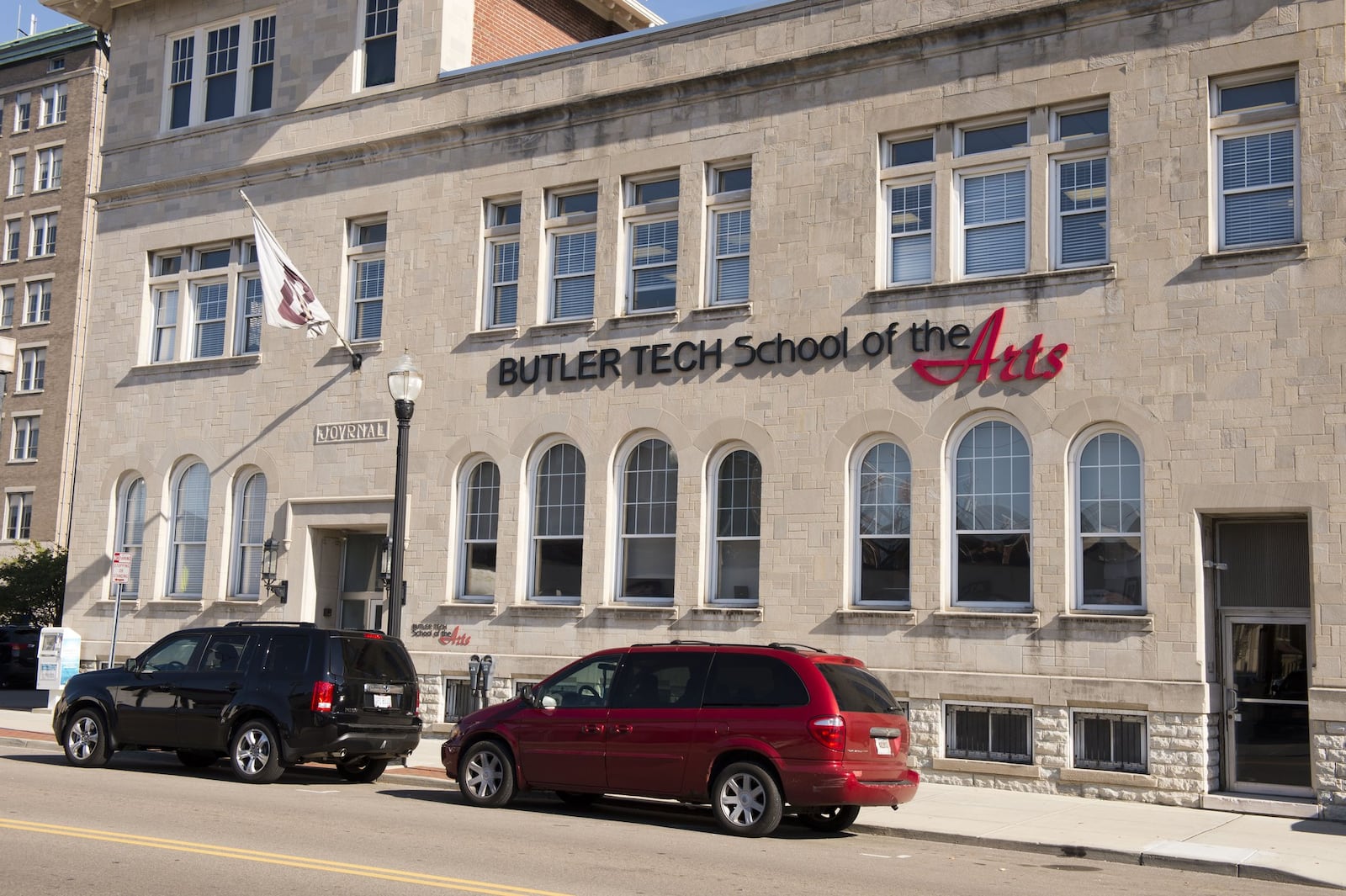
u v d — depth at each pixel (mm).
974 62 20906
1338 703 17188
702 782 14602
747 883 11188
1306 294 18156
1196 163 19125
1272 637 18625
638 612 22578
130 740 18781
